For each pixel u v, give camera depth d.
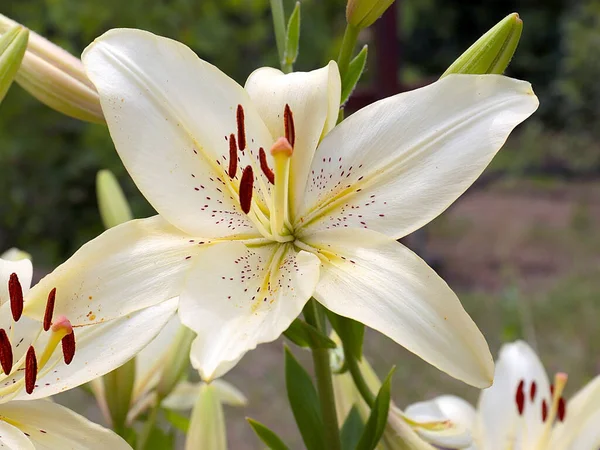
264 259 0.46
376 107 0.46
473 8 4.11
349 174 0.46
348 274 0.44
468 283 2.15
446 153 0.45
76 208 2.16
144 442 0.53
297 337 0.48
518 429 0.53
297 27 0.51
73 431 0.44
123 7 1.88
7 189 2.05
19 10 1.96
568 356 1.62
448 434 0.50
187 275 0.43
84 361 0.44
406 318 0.42
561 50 3.67
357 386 0.49
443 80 0.45
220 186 0.47
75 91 0.51
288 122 0.46
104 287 0.44
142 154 0.45
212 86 0.46
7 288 0.47
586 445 0.51
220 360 0.41
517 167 3.32
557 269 2.22
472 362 0.41
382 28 1.89
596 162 3.33
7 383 0.46
